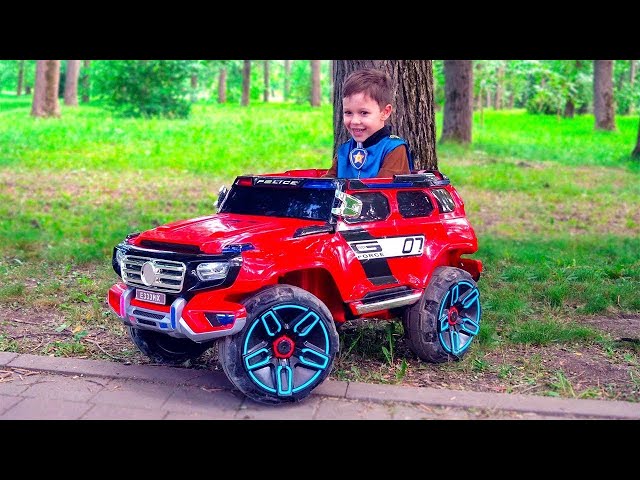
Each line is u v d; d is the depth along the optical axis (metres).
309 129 29.20
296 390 4.37
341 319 4.92
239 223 4.70
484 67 36.84
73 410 4.34
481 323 6.16
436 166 7.61
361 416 4.28
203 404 4.43
